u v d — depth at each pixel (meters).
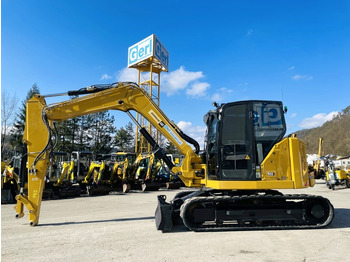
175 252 4.87
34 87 39.97
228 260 4.46
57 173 16.30
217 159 6.71
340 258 4.56
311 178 7.30
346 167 25.31
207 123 7.48
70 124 41.25
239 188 6.49
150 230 6.55
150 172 17.97
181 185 19.97
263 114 6.84
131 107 7.65
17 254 4.84
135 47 32.94
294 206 6.69
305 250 4.97
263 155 6.64
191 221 6.51
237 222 6.62
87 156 20.58
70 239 5.79
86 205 11.19
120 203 11.73
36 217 7.11
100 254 4.80
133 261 4.44
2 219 8.13
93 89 7.57
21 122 37.84
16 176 12.61
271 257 4.61
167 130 7.64
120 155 19.67
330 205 6.61
